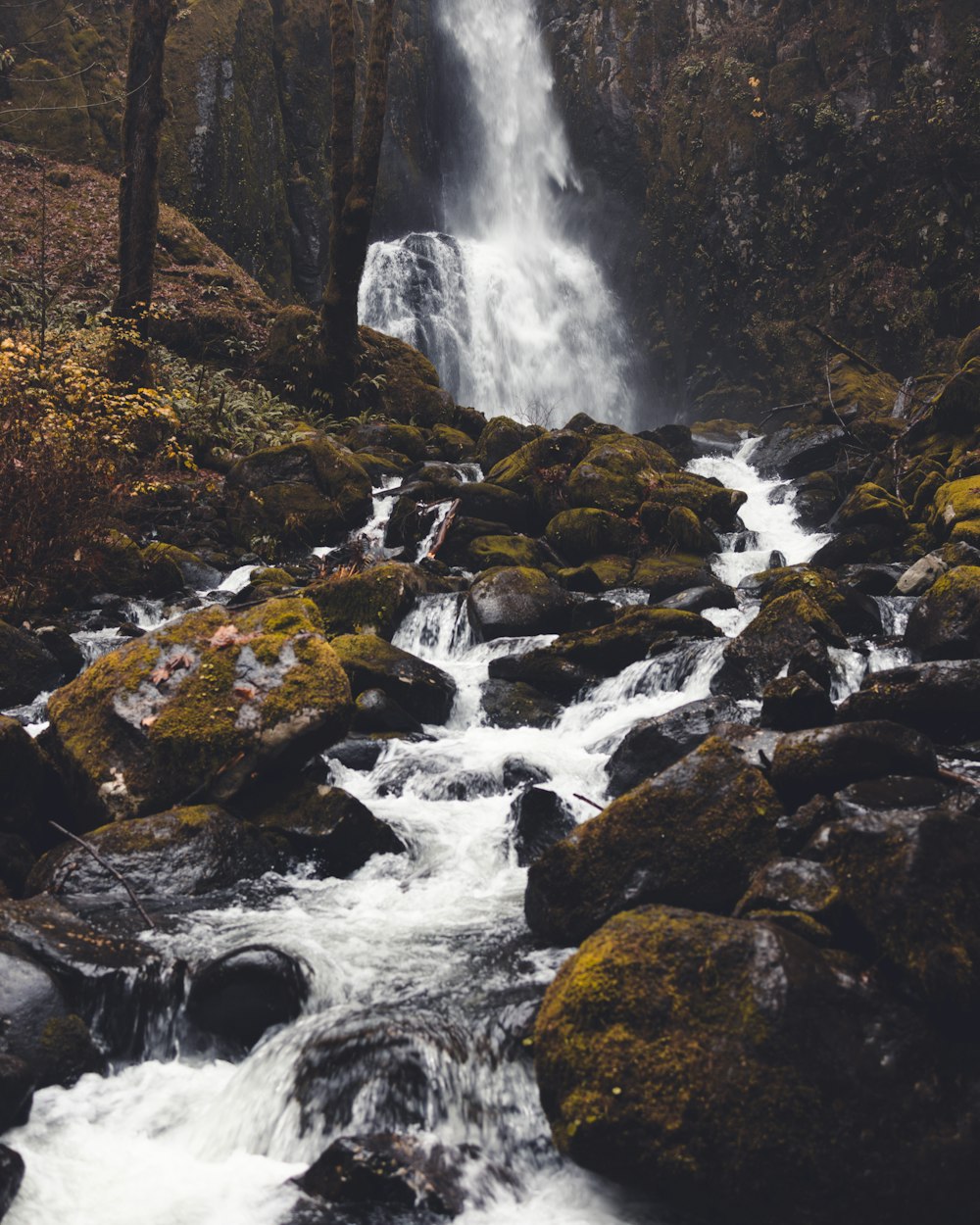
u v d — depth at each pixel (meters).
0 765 5.37
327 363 16.72
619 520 11.90
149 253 14.31
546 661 8.27
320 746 5.86
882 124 22.95
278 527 12.35
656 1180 3.11
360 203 15.98
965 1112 3.12
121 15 23.53
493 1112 3.62
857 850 3.69
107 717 5.79
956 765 5.08
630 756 6.14
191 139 22.95
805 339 23.27
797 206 24.00
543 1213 3.30
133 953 4.33
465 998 4.14
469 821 6.02
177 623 6.24
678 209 25.84
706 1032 3.19
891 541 11.66
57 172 20.66
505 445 15.16
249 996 4.10
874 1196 2.98
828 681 7.09
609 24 27.50
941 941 3.32
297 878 5.38
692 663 7.75
